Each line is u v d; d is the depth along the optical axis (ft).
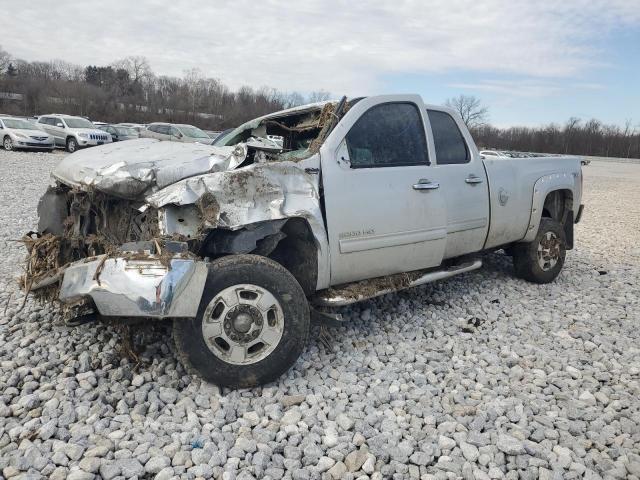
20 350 12.03
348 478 8.38
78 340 12.73
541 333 14.87
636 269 23.18
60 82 186.29
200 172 11.19
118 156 12.01
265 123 16.31
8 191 37.24
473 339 14.25
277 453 8.98
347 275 12.89
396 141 13.94
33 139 77.25
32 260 11.73
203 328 10.36
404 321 15.20
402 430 9.68
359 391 11.12
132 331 11.30
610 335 14.97
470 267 16.21
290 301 10.92
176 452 8.74
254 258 10.71
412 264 14.17
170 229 10.59
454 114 16.07
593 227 37.65
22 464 8.18
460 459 8.95
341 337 13.80
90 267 9.69
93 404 9.95
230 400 10.44
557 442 9.65
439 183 14.55
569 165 20.39
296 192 11.66
